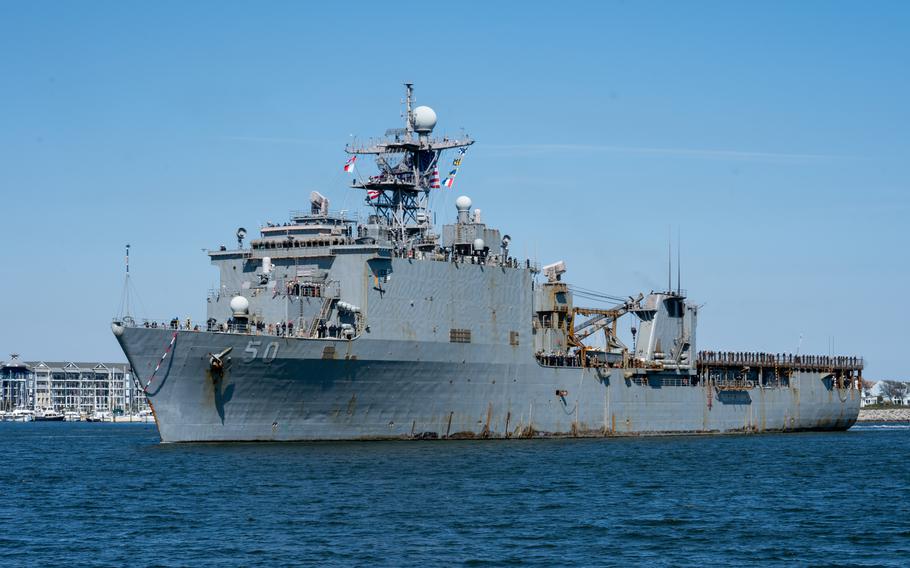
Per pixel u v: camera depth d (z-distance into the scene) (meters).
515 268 114.00
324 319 99.06
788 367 153.25
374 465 86.31
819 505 72.38
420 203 118.50
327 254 100.94
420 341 103.69
